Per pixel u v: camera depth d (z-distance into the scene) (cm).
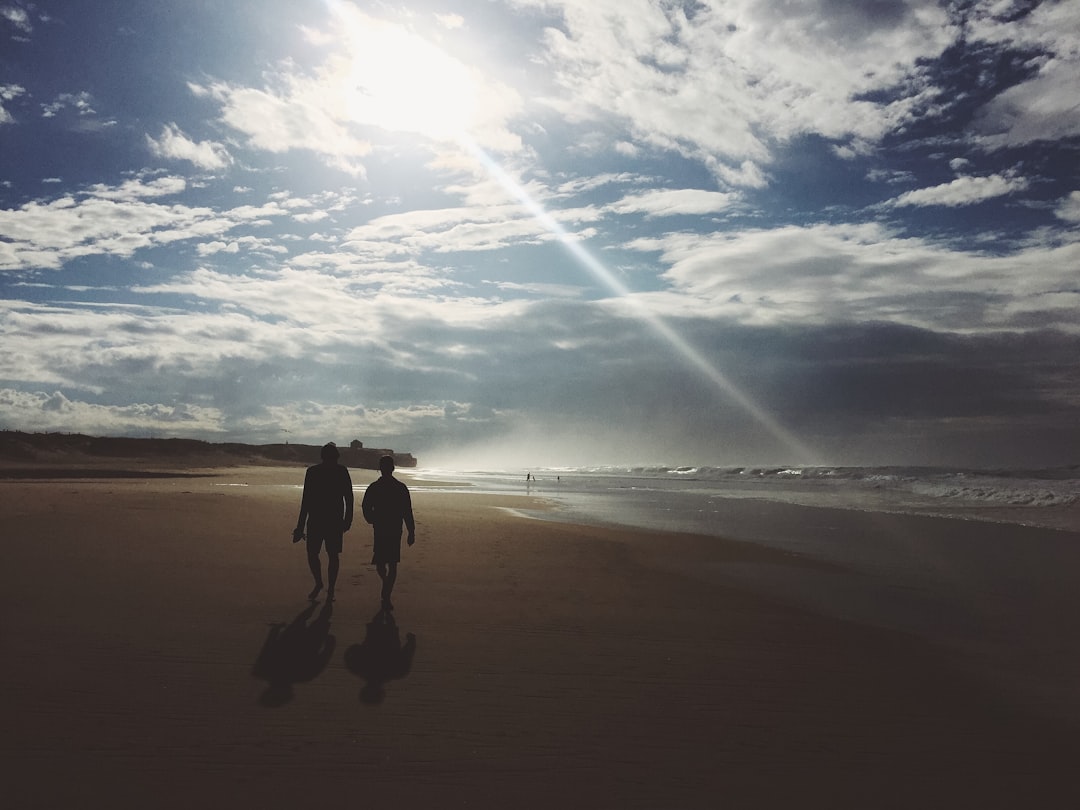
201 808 383
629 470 17912
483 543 1523
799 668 678
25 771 416
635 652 710
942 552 1599
